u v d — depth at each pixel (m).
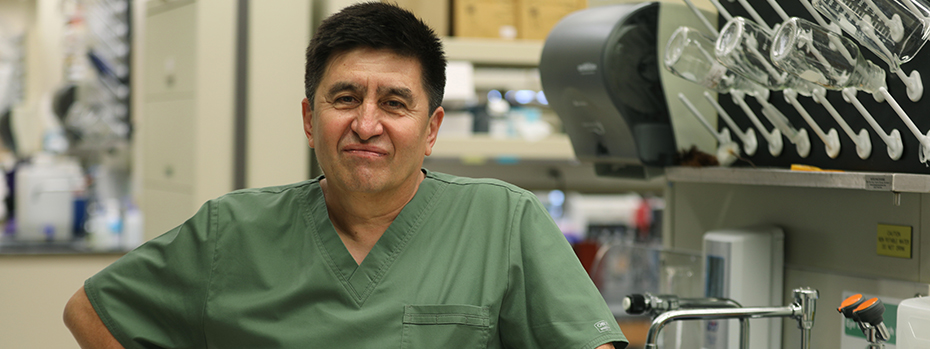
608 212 4.06
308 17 2.69
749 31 1.21
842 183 1.15
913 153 1.17
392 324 1.14
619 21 1.52
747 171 1.33
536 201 1.25
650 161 1.56
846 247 1.37
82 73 3.77
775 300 1.49
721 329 1.49
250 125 2.64
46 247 3.00
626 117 1.54
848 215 1.37
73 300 1.24
